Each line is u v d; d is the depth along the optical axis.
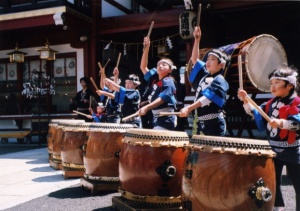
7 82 11.92
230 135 7.13
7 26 10.22
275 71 2.90
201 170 2.52
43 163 6.77
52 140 6.11
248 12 9.04
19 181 5.07
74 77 11.03
